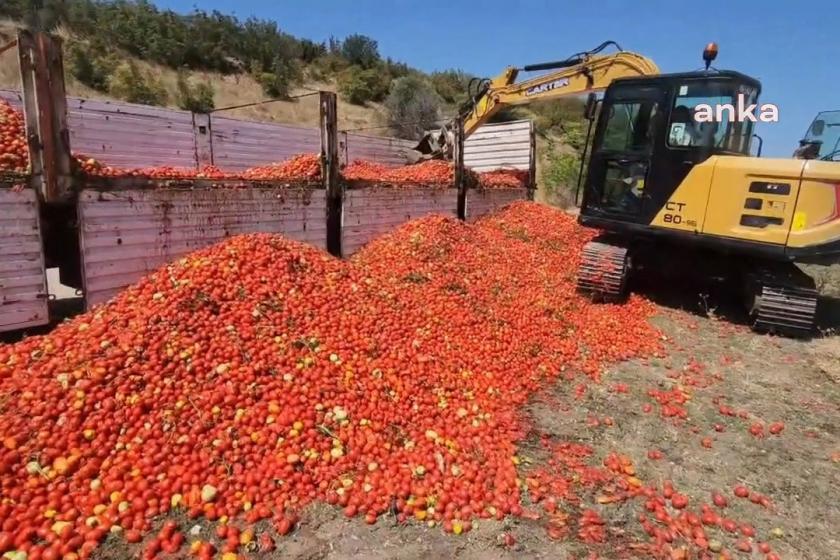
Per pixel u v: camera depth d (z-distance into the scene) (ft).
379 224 28.91
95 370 12.82
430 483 12.64
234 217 21.17
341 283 19.86
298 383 14.48
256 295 16.98
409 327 19.08
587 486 13.38
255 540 10.68
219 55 92.58
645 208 26.53
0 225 14.96
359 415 14.17
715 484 13.82
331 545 10.80
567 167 74.54
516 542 11.30
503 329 21.50
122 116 30.12
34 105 15.21
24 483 10.77
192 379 13.64
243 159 36.58
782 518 12.66
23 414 11.80
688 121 25.18
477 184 38.09
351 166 36.42
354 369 15.71
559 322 24.16
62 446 11.41
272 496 11.68
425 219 29.73
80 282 18.19
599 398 18.22
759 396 18.90
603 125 27.73
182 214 19.33
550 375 19.61
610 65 32.86
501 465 13.65
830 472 14.51
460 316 20.97
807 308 23.93
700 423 16.89
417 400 15.58
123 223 17.63
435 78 127.54
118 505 10.80
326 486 12.12
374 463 12.87
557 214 42.27
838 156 33.83
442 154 43.88
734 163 24.16
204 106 75.72
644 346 23.06
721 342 24.13
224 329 15.28
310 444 12.95
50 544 9.87
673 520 12.20
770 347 23.58
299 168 25.21
